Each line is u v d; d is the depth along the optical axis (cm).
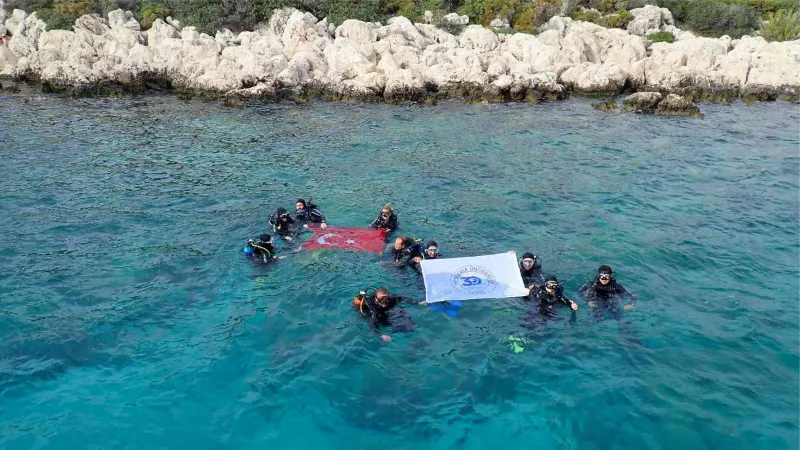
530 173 1866
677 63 3391
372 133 2350
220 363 921
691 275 1213
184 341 978
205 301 1103
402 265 1229
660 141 2259
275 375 893
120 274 1195
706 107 2947
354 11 3891
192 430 786
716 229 1443
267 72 3019
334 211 1547
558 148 2148
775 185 1764
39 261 1242
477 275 1105
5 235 1360
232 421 803
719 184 1772
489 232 1418
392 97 2925
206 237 1380
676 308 1086
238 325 1023
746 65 3322
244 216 1505
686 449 756
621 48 3500
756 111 2866
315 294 1120
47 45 3316
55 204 1558
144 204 1577
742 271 1230
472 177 1823
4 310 1049
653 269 1235
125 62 3102
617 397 850
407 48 3291
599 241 1370
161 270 1214
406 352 951
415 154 2070
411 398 850
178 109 2725
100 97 2930
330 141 2223
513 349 959
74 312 1052
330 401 841
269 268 1225
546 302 1062
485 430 792
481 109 2833
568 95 3138
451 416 817
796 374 902
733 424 796
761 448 755
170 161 1955
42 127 2328
